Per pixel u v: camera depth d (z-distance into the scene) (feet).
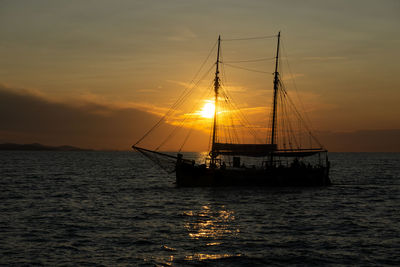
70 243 107.04
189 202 184.96
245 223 135.13
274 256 96.63
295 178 249.75
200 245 105.70
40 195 207.62
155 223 133.90
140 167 531.09
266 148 247.50
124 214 151.23
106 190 236.63
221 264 90.79
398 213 157.48
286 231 122.93
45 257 95.04
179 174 245.86
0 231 119.85
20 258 94.12
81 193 219.82
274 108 276.21
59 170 435.12
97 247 103.45
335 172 438.81
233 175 240.94
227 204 178.91
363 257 96.48
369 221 140.05
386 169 501.97
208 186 242.17
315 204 180.75
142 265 89.86
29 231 120.26
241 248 103.19
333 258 95.61
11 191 224.12
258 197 204.03
